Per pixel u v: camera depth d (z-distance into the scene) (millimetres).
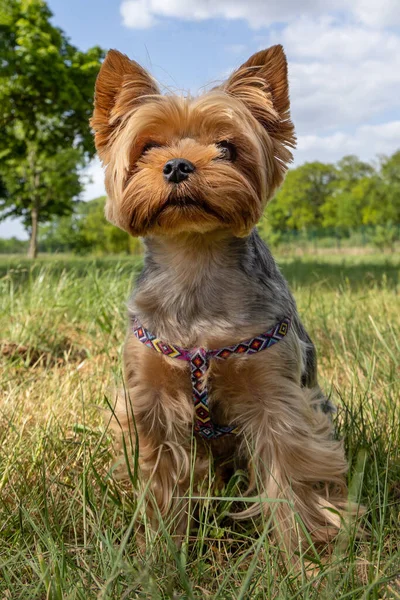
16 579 507
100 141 654
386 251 8039
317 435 622
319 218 16172
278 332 598
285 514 582
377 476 576
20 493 617
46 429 708
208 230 597
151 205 589
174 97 613
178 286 608
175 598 458
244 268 610
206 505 585
